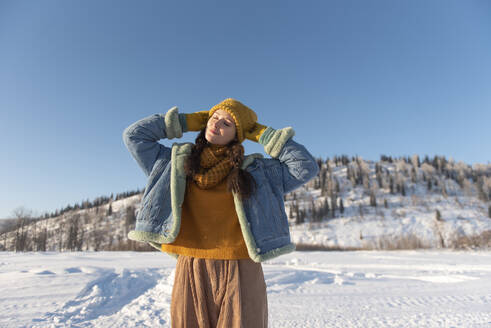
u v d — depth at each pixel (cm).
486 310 544
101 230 8219
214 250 142
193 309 140
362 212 8831
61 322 437
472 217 7556
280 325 450
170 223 144
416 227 7281
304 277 937
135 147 159
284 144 158
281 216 149
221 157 155
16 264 1347
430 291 769
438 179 11244
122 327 421
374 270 1377
